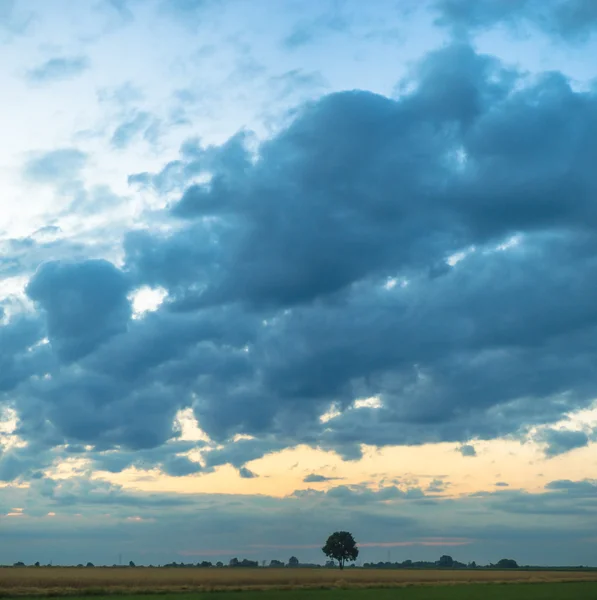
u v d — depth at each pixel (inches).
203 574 5196.9
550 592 3641.7
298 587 4106.8
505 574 7391.7
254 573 5728.3
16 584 3565.5
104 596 3154.5
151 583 3873.0
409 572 7834.6
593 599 3070.9
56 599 2999.5
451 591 3791.8
